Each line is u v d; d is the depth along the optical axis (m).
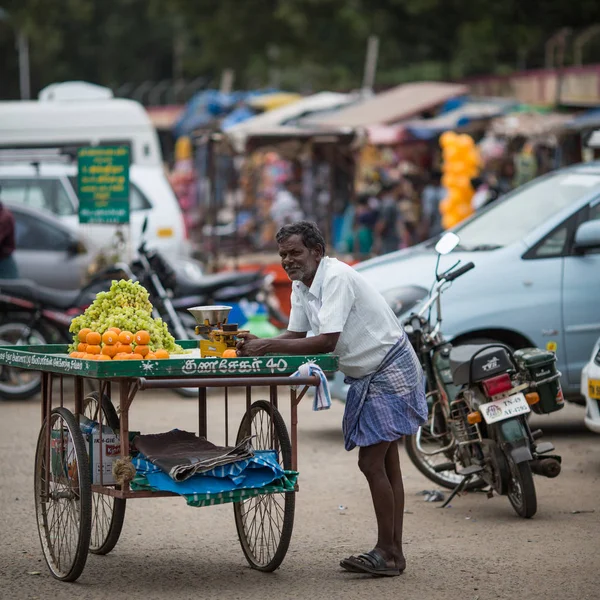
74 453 5.61
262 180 25.69
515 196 10.05
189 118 28.50
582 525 6.69
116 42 53.44
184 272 12.22
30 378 11.78
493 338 9.16
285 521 5.59
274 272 13.56
